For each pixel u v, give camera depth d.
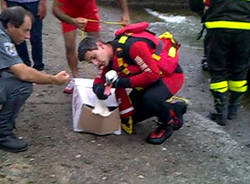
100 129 3.59
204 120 4.17
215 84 4.05
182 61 5.66
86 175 3.16
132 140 3.66
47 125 3.76
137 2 7.86
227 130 4.08
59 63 5.09
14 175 3.10
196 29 7.02
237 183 3.24
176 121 3.79
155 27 6.97
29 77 3.13
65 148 3.46
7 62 3.07
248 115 4.41
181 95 4.72
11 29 3.11
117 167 3.28
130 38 3.33
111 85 3.40
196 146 3.68
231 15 3.82
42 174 3.14
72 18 3.90
